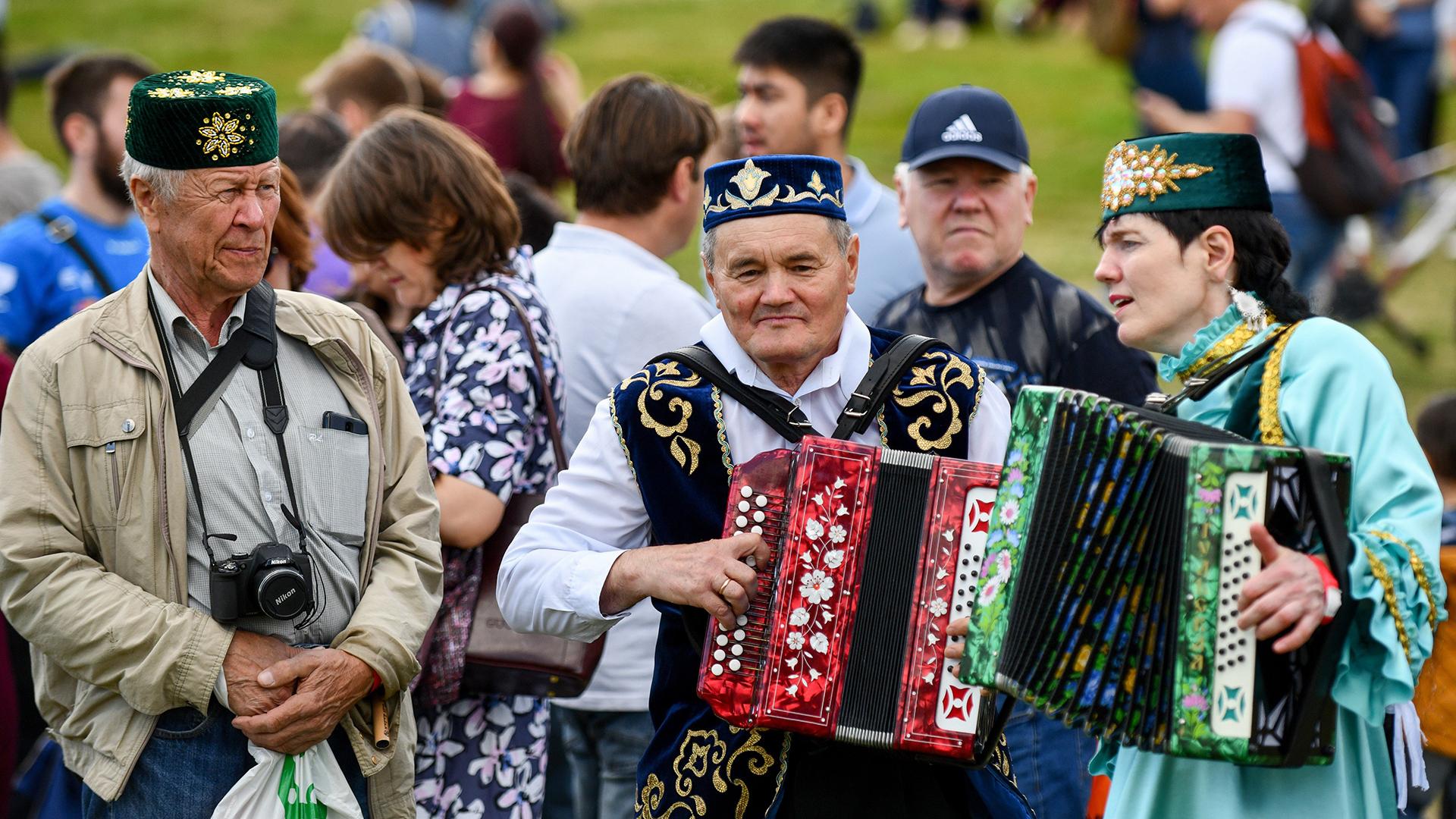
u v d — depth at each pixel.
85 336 6.11
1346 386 5.62
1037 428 5.54
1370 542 5.30
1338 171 15.42
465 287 7.49
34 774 8.74
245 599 6.04
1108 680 5.39
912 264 9.35
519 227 7.78
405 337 7.62
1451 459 9.54
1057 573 5.40
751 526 5.74
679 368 6.16
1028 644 5.43
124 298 6.22
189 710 6.14
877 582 5.70
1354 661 5.32
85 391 6.04
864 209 9.49
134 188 6.05
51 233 10.21
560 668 7.12
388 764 6.52
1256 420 5.82
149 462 6.02
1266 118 15.55
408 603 6.38
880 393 6.03
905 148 8.23
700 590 5.68
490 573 7.28
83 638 5.91
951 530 5.68
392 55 12.73
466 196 7.49
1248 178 6.03
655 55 34.34
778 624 5.68
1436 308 19.64
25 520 5.98
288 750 6.08
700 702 6.09
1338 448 5.54
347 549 6.37
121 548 6.02
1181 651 5.23
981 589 5.57
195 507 6.12
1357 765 5.73
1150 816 5.95
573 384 8.15
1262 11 15.72
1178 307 6.06
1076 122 28.47
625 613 6.14
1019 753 7.69
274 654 6.12
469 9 23.39
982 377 6.21
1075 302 7.99
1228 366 5.91
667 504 6.05
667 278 8.36
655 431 6.05
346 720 6.32
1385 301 19.38
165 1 38.53
